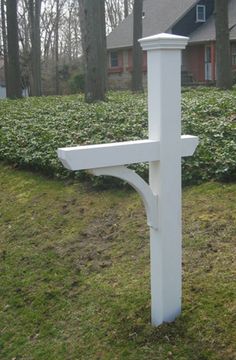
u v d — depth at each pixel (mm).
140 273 4152
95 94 14359
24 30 38000
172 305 3465
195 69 35281
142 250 4461
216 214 4668
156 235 3383
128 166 5707
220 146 6031
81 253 4723
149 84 3273
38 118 10273
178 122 3293
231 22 31891
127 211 5180
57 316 4008
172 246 3391
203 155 5723
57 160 6570
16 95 21219
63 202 5832
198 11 35781
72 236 5062
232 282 3725
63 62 43125
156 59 3191
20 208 6062
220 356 3170
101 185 5836
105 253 4602
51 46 44125
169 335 3400
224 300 3568
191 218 4703
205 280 3811
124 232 4820
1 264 4957
